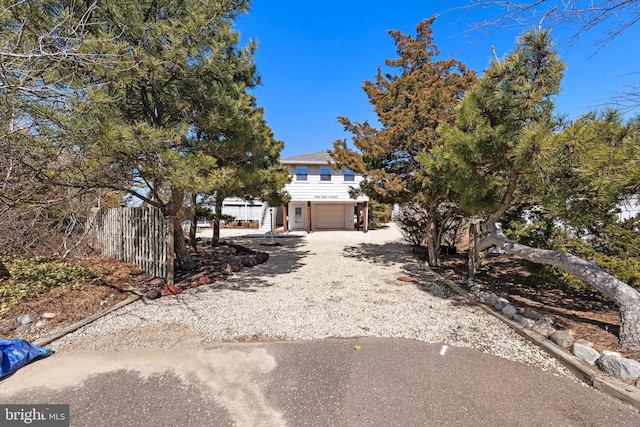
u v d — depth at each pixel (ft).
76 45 12.42
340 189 62.23
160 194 25.30
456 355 10.78
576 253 15.65
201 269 23.89
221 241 42.45
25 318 13.07
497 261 27.81
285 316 14.57
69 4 15.44
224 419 7.48
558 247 16.08
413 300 17.25
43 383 8.95
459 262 28.81
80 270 19.95
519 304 15.94
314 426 7.24
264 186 33.32
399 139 25.98
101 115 14.75
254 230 66.03
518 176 15.16
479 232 21.33
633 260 13.67
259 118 22.65
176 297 17.43
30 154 14.85
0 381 9.05
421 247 37.96
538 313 14.25
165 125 18.06
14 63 11.48
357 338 12.21
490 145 13.53
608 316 13.88
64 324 13.12
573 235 17.31
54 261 21.72
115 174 17.56
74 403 8.05
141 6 17.13
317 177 61.77
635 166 9.85
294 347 11.35
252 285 20.43
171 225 19.20
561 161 12.50
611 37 10.73
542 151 11.60
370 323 13.78
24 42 12.76
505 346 11.50
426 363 10.21
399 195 26.50
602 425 7.27
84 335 12.28
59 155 15.56
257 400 8.21
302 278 22.58
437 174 19.15
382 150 25.95
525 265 17.75
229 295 17.97
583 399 8.29
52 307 14.42
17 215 18.56
